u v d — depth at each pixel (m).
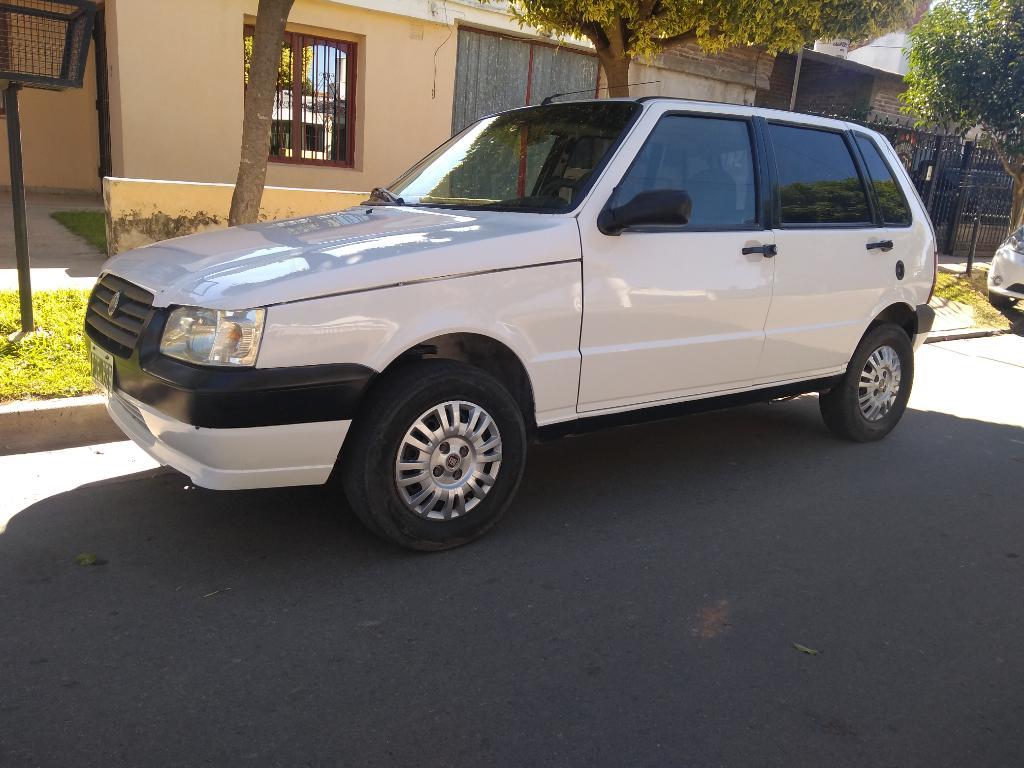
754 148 4.57
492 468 3.71
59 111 13.59
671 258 4.11
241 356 3.03
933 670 3.04
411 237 3.57
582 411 4.01
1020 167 13.21
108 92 11.76
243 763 2.34
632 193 4.01
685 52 15.82
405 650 2.94
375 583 3.39
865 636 3.24
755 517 4.33
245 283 3.10
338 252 3.37
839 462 5.28
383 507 3.44
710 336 4.35
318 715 2.57
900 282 5.40
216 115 11.41
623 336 4.01
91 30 5.22
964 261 15.77
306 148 12.51
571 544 3.87
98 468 4.40
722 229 4.36
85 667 2.74
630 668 2.92
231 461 3.10
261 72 6.26
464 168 4.57
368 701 2.65
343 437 3.28
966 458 5.53
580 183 3.95
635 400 4.18
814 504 4.56
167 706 2.57
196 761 2.34
